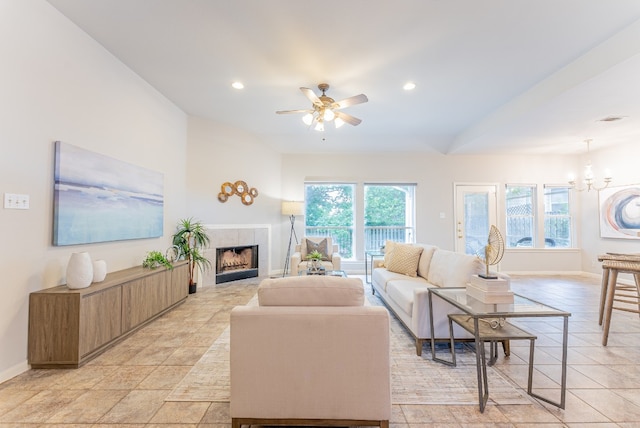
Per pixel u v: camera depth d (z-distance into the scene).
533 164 6.38
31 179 2.27
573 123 4.31
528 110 3.84
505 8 2.37
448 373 2.25
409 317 2.78
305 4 2.35
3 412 1.75
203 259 4.70
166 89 3.91
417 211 6.43
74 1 2.36
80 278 2.37
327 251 5.41
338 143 6.17
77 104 2.68
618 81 3.00
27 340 2.24
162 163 4.14
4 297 2.09
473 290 2.21
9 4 2.11
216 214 5.32
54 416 1.72
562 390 1.80
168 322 3.33
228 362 2.40
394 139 6.04
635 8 2.36
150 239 3.86
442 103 4.30
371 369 1.56
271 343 1.56
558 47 2.91
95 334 2.45
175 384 2.07
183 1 2.33
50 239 2.42
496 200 6.39
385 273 4.00
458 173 6.43
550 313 1.84
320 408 1.56
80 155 2.67
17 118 2.17
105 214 2.98
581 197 6.26
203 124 5.08
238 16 2.50
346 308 1.60
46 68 2.38
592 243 5.99
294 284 1.65
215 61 3.21
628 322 3.37
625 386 2.06
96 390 1.99
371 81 3.62
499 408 1.82
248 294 4.58
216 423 1.67
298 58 3.13
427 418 1.72
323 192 6.59
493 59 3.12
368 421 1.57
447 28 2.63
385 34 2.72
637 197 5.11
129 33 2.75
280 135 5.91
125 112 3.34
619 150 5.46
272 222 6.23
